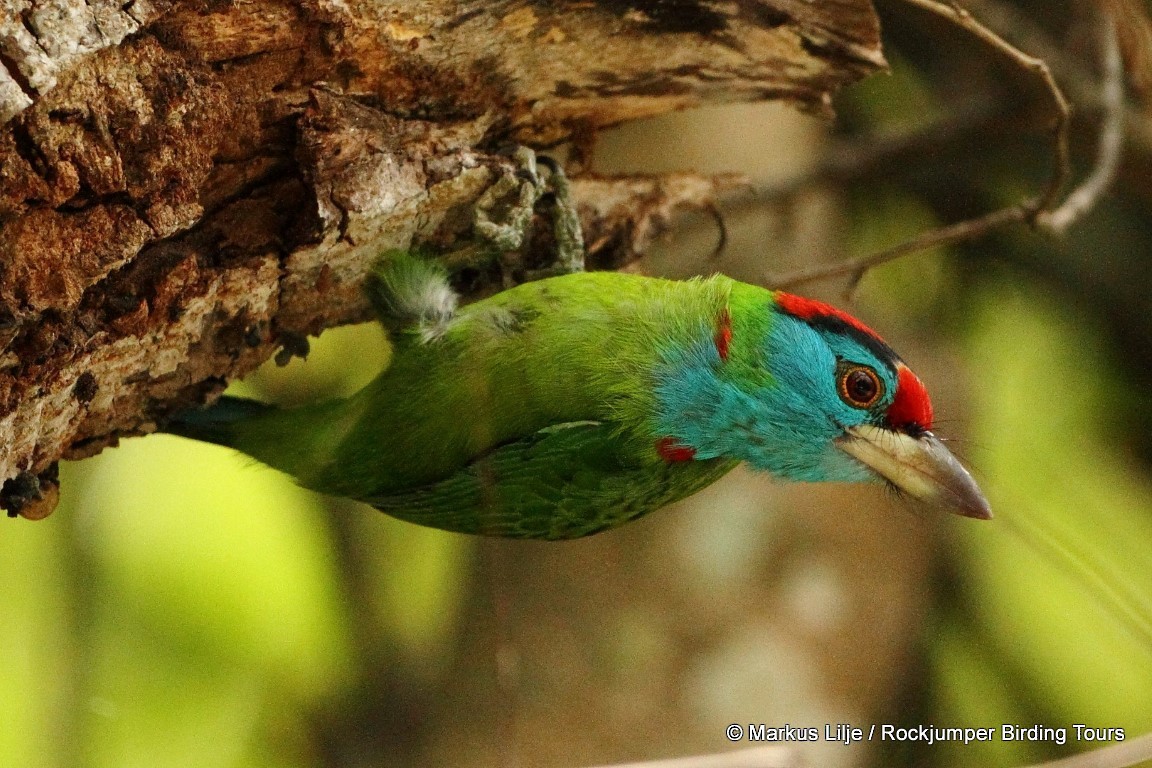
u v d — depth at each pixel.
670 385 7.96
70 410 7.09
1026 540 9.37
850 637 10.81
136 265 6.73
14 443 6.73
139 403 7.90
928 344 12.89
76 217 6.16
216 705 10.88
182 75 6.33
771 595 10.83
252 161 7.00
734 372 8.02
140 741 10.66
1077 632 11.88
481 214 8.05
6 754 10.32
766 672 10.52
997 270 13.66
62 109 5.92
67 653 10.52
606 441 8.02
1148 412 13.26
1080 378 13.25
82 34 5.84
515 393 7.94
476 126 7.85
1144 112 12.40
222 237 7.14
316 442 8.52
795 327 8.09
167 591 10.69
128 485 10.69
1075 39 12.36
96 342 6.71
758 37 7.77
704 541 10.95
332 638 11.20
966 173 13.66
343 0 6.70
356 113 7.15
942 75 13.34
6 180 5.86
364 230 7.55
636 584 10.80
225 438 8.69
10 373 6.34
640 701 10.43
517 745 10.34
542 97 8.01
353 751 11.11
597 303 7.98
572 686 10.52
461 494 8.34
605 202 9.08
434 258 8.23
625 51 7.75
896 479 8.13
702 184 9.39
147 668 10.74
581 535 8.59
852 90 13.67
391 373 8.23
